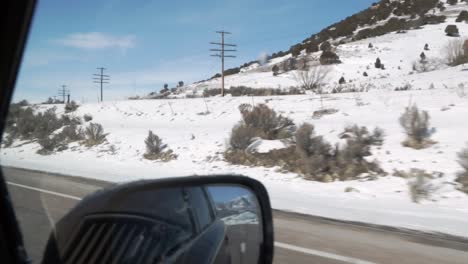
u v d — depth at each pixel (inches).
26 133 944.3
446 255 267.6
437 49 3117.6
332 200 454.0
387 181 521.7
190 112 1293.1
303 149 634.8
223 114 1184.8
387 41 3636.8
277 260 257.6
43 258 99.0
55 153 964.0
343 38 4443.9
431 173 515.2
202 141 882.8
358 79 2564.0
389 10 4773.6
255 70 3646.7
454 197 439.2
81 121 1421.0
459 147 583.5
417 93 1033.5
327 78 2687.0
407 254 269.3
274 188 542.0
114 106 1605.6
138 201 116.7
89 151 973.8
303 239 303.0
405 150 611.2
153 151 868.6
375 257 263.9
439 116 770.8
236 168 690.2
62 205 272.4
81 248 99.1
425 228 326.0
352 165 576.4
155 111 1398.9
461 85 1036.5
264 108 865.5
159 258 108.7
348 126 748.0
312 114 971.3
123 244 102.9
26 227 131.6
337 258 261.4
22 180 279.1
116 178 590.9
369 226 342.6
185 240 126.3
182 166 755.4
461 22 3831.2
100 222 104.3
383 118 831.7
